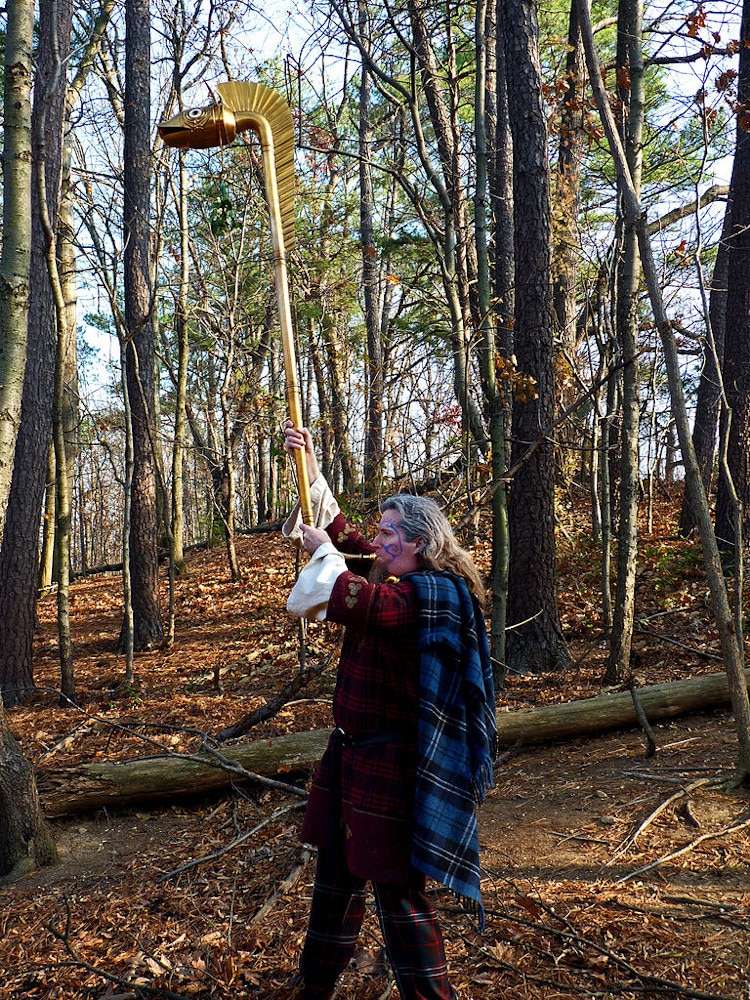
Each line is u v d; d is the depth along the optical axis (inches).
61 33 299.9
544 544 275.0
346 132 538.3
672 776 171.8
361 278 554.3
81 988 118.3
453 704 92.0
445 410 309.9
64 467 292.5
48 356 324.8
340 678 98.0
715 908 122.7
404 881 91.5
